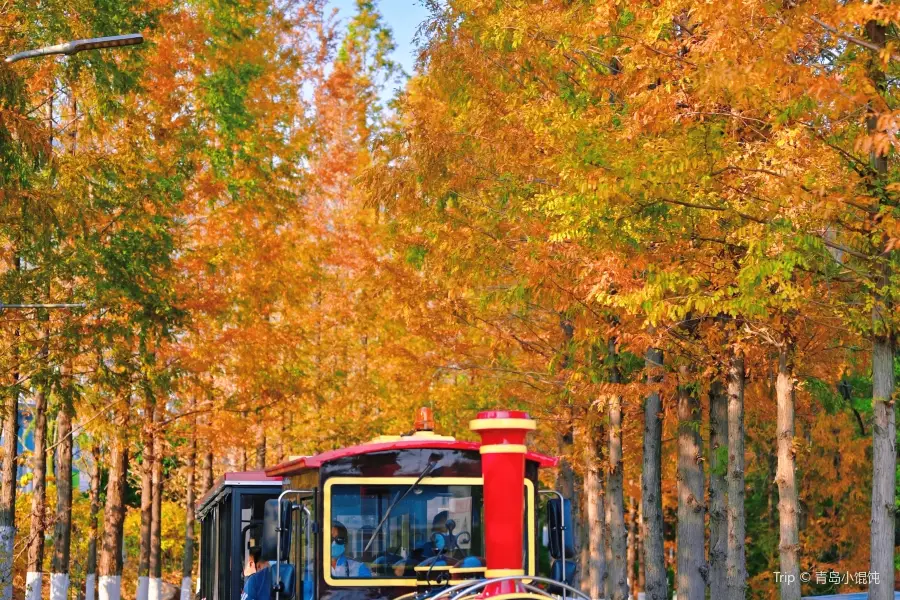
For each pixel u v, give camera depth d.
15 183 19.25
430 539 11.31
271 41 35.59
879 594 12.41
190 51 31.11
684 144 13.51
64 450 29.81
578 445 26.50
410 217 20.45
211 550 20.95
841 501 40.25
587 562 36.69
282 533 11.38
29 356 25.38
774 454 38.91
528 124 16.98
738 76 12.09
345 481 11.33
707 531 39.94
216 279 32.78
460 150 19.64
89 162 25.83
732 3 12.23
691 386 20.36
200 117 31.28
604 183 13.66
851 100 11.80
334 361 40.88
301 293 35.81
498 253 19.36
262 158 33.75
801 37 12.23
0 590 24.69
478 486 11.48
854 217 13.09
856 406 35.00
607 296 15.34
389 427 39.06
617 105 16.44
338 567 11.14
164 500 57.38
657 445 21.56
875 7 11.35
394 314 28.12
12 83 18.44
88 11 24.20
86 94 25.89
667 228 14.68
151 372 30.11
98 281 25.36
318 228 40.53
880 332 12.82
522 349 25.02
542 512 12.05
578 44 16.61
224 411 34.47
